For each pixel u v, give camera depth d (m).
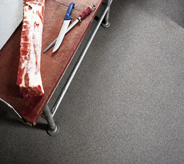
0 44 0.76
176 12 1.68
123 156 1.19
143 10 1.67
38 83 0.67
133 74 1.41
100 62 1.44
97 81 1.38
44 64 0.76
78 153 1.19
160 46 1.53
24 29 0.72
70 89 1.35
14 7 0.81
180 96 1.36
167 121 1.29
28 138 1.21
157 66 1.45
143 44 1.53
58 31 0.83
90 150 1.20
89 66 1.42
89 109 1.30
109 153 1.20
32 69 0.67
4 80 0.72
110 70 1.42
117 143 1.22
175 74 1.43
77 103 1.31
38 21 0.77
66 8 0.88
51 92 0.73
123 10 1.66
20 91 0.67
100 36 1.54
